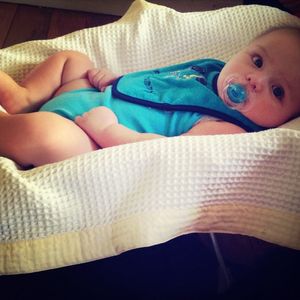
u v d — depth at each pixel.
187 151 0.59
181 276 0.71
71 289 0.67
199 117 0.81
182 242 0.75
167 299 0.68
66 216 0.58
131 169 0.59
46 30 1.51
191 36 1.00
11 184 0.56
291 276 0.60
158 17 1.02
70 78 0.90
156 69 0.92
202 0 1.65
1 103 0.83
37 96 0.86
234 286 0.65
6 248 0.57
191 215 0.61
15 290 0.65
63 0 1.62
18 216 0.56
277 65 0.80
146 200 0.59
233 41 0.99
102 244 0.59
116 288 0.68
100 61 0.99
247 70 0.82
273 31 0.85
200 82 0.85
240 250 0.76
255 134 0.61
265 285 0.61
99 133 0.75
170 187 0.59
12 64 0.94
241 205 0.63
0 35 1.45
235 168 0.60
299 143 0.60
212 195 0.61
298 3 1.13
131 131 0.75
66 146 0.67
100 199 0.59
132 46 0.99
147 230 0.59
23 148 0.65
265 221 0.63
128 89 0.83
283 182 0.62
